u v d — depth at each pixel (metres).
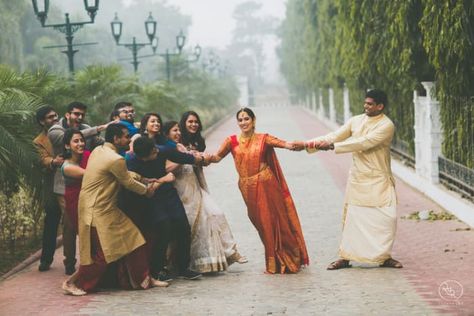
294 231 8.24
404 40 13.99
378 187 8.16
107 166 7.33
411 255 8.94
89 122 13.43
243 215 12.30
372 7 16.30
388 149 8.24
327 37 30.56
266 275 8.13
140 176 7.69
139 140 7.59
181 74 37.09
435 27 11.53
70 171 7.92
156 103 21.83
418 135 14.84
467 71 11.62
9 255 9.53
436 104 13.52
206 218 8.09
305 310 6.66
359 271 8.18
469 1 11.16
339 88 29.72
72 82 14.19
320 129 34.84
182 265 7.98
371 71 17.33
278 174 8.26
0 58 29.73
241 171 8.20
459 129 11.99
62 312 6.84
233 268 8.57
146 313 6.71
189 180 8.12
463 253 8.91
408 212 12.12
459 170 12.08
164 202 7.77
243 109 8.16
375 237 8.16
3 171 8.63
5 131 8.56
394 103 17.91
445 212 11.88
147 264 7.67
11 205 10.12
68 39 14.59
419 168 14.80
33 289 7.81
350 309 6.64
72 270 8.43
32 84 10.80
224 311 6.70
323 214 12.27
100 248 7.45
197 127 8.47
